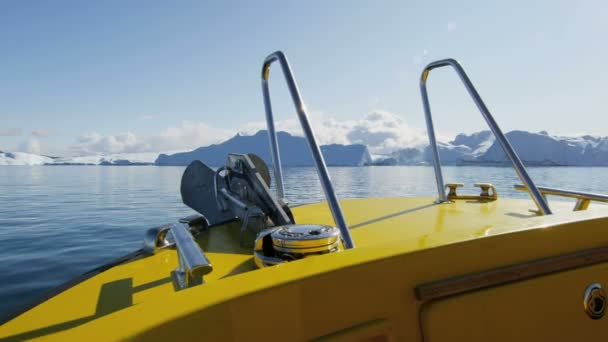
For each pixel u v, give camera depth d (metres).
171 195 37.09
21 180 67.56
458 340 0.82
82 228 16.56
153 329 0.53
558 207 3.12
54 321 1.19
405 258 0.78
